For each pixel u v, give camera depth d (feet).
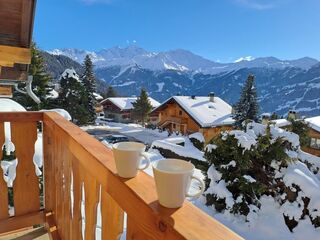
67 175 5.26
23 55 11.05
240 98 70.18
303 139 22.45
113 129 73.26
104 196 3.37
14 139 6.81
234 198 14.69
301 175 13.85
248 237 13.20
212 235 1.90
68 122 5.56
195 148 35.35
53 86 59.31
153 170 2.30
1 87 16.24
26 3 10.53
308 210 13.55
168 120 68.08
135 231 2.55
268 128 15.62
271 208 14.16
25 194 7.07
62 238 6.00
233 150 14.85
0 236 6.72
